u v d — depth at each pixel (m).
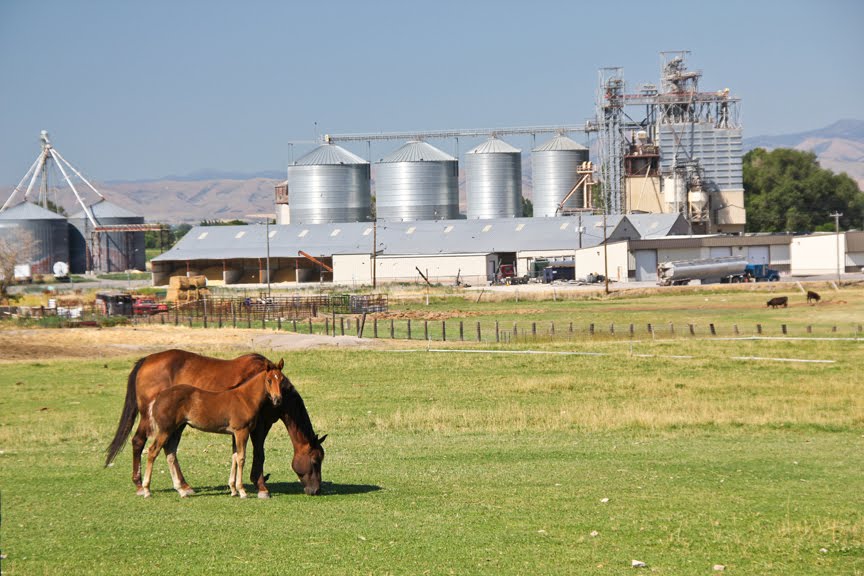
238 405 18.97
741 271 119.94
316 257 147.25
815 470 23.89
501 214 191.00
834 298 93.62
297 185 183.50
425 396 39.12
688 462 24.97
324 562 14.91
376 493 20.17
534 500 19.69
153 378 19.50
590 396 39.09
